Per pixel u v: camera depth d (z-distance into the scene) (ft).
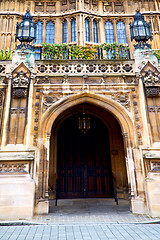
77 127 38.63
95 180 36.27
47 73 27.45
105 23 51.67
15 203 21.06
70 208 26.05
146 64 27.96
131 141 25.34
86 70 28.02
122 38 50.49
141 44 29.94
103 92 27.20
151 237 14.98
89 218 20.76
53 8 52.13
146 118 25.62
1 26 50.11
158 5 53.72
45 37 49.32
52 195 34.22
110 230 16.88
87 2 51.42
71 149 37.45
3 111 25.41
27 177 22.26
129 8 53.11
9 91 25.77
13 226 18.44
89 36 49.03
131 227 17.81
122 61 28.68
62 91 26.84
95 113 36.35
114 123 36.96
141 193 23.16
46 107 26.05
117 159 35.65
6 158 22.50
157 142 24.91
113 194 35.29
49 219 20.39
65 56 31.50
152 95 26.35
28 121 24.66
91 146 38.01
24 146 23.70
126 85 27.50
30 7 51.98
